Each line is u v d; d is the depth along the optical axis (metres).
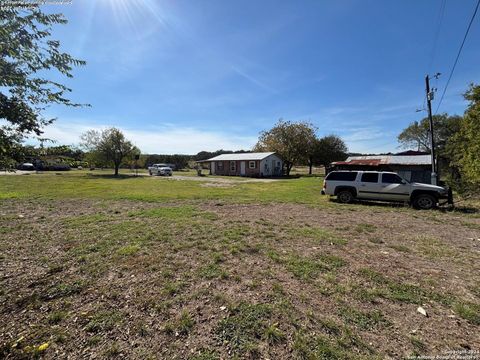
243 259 4.31
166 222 6.90
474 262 4.21
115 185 18.36
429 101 12.69
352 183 10.90
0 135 1.98
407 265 4.07
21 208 8.79
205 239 5.41
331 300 2.99
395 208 9.53
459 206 10.00
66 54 2.16
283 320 2.60
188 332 2.42
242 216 7.85
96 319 2.60
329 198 12.48
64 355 2.11
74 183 19.03
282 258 4.31
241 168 35.41
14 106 1.99
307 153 38.81
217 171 38.28
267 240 5.38
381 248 4.93
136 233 5.79
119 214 7.95
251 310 2.77
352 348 2.20
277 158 38.62
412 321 2.59
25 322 2.55
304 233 5.92
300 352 2.16
